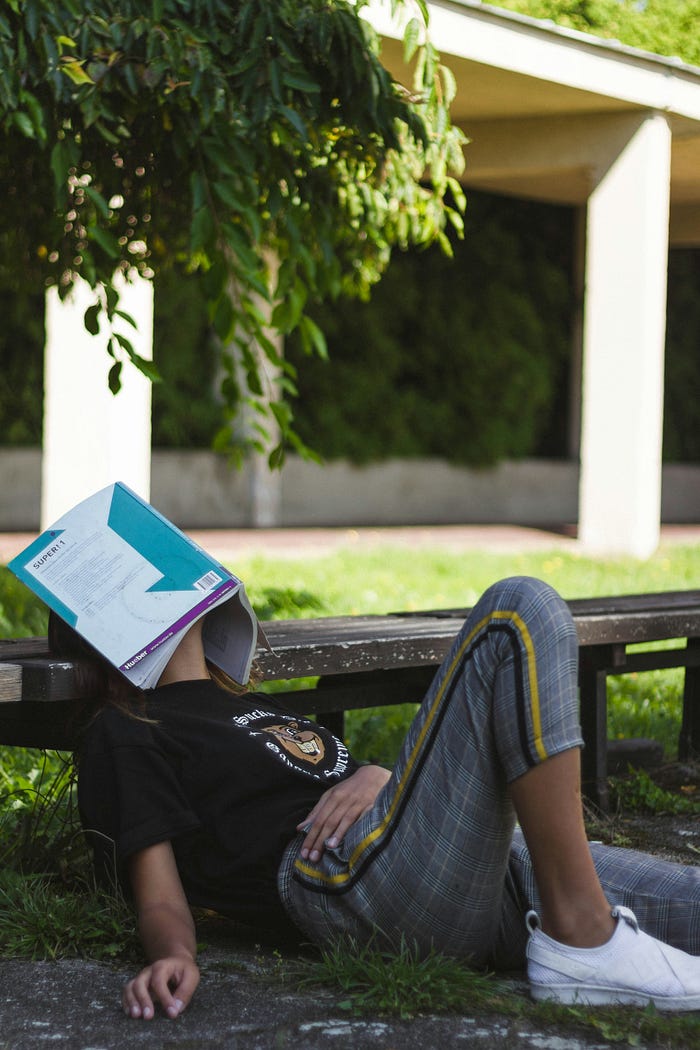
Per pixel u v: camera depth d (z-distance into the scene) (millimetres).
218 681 3576
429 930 3010
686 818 5355
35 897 3688
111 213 7355
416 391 20516
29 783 5164
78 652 3453
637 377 14414
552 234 21281
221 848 3184
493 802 2889
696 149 15422
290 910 3141
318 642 4289
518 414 21188
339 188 7422
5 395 17078
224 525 18562
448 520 20844
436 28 11664
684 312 22547
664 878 3193
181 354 18094
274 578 12031
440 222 7574
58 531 3516
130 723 3201
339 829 3096
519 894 3193
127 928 3502
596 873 3100
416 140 6590
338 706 4906
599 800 5293
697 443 23156
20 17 5738
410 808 2947
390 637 4480
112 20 5883
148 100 6297
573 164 14438
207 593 3326
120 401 12320
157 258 7824
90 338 12281
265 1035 2838
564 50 12773
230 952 3439
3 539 15359
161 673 3318
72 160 5820
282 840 3162
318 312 19219
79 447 12383
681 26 14320
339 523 19828
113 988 3156
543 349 21406
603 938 2902
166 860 3096
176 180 7066
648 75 13648
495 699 2824
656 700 7500
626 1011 2887
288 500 19312
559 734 2777
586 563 13891
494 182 15742
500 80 12812
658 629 5328
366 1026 2885
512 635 2818
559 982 2908
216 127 5922
